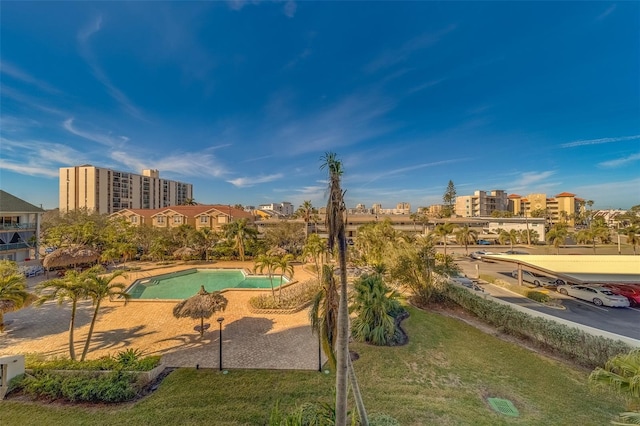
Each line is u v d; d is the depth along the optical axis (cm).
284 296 2245
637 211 9894
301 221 6562
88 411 910
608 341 1188
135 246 3884
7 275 1628
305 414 813
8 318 1802
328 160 621
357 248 3838
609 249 5569
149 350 1391
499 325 1677
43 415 888
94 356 1333
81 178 8431
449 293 2158
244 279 3228
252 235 4434
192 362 1267
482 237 6750
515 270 3206
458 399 1006
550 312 1969
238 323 1750
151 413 898
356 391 728
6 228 3325
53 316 1842
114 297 2214
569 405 981
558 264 2225
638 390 664
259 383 1086
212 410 916
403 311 1905
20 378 1023
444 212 9156
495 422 877
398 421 860
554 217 11050
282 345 1444
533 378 1152
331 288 807
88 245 3584
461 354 1354
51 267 2892
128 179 9400
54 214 5841
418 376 1163
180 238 4478
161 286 2919
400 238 2692
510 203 12756
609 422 891
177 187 11844
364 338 1480
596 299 2152
